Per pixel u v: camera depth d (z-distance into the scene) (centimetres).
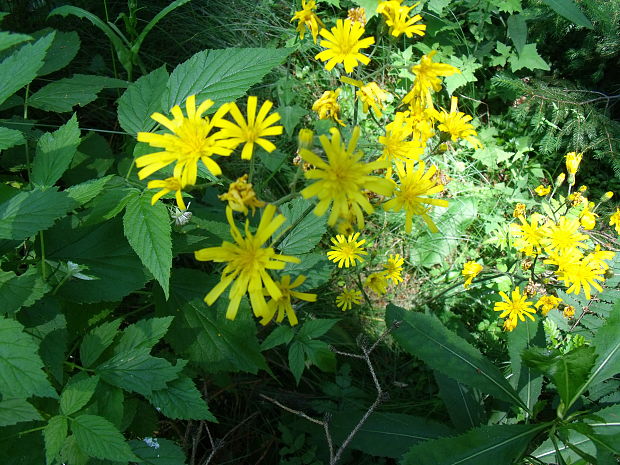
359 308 53
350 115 65
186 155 25
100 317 34
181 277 35
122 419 31
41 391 24
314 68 68
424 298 57
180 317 34
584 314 50
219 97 35
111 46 54
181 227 36
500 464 34
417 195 29
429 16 71
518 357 44
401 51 73
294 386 47
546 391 49
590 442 38
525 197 68
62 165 31
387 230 60
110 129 54
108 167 41
